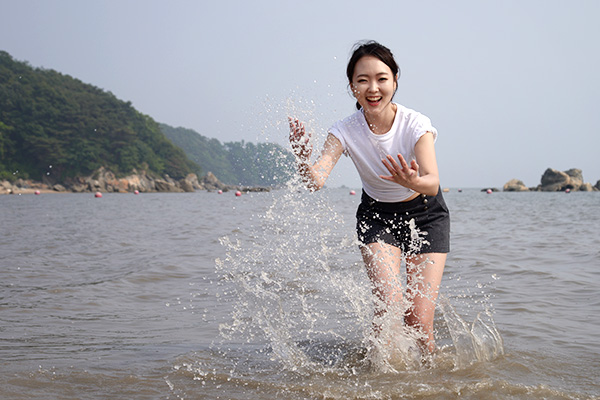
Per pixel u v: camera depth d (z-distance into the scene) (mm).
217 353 3711
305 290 5508
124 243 10461
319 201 4117
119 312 4992
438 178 3193
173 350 3779
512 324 4230
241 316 4746
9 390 2895
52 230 13867
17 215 21922
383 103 3232
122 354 3668
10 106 102375
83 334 4223
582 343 3734
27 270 7246
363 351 3709
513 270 6559
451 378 3105
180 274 6871
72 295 5688
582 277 6090
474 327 3566
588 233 11352
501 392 2855
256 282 5902
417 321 3418
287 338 3980
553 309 4695
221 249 8906
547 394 2828
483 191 80875
